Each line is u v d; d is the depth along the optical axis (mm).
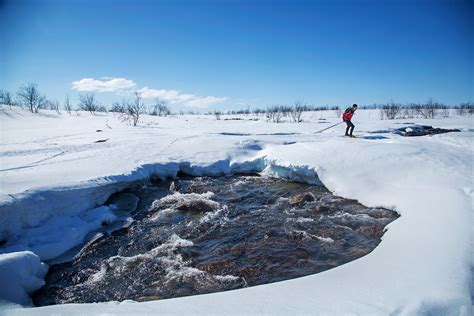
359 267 4426
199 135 16906
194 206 8258
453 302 3195
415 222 5910
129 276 5352
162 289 4953
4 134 23516
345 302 3277
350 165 9758
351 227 6867
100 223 7242
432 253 4438
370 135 16547
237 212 8141
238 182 10672
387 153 10250
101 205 8219
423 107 46938
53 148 13766
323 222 7223
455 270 3885
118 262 5789
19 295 4492
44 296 4848
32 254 5102
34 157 11305
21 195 6418
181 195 9344
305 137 15461
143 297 4773
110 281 5227
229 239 6609
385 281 3797
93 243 6430
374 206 7758
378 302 3232
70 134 22156
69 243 6289
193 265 5641
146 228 7230
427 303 3158
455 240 4750
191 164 11445
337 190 8969
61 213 6988
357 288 3660
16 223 6102
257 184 10484
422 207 6625
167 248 6273
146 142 14070
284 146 12391
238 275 5250
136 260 5840
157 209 8375
